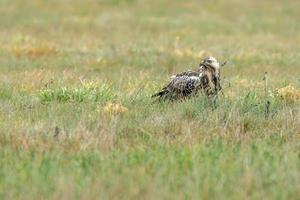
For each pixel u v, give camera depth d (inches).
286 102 894.4
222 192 531.8
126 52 1521.9
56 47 1561.3
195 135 717.9
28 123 758.5
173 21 2199.8
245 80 1094.4
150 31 1967.3
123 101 887.1
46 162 611.8
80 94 917.8
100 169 593.6
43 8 2454.5
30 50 1472.7
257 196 523.5
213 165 602.9
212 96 866.8
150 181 552.4
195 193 524.4
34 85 1019.9
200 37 1860.2
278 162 611.5
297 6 2608.3
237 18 2321.6
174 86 876.0
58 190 533.3
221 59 1425.9
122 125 747.4
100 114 812.0
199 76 871.7
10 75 1138.7
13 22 2091.5
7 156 638.5
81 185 550.0
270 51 1576.0
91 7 2508.6
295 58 1461.6
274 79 1119.6
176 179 564.1
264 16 2375.7
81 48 1569.9
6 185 550.3
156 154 639.8
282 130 740.7
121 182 551.5
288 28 2114.9
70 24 2075.5
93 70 1256.2
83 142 683.4
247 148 666.2
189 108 813.9
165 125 752.3
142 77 1122.7
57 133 706.8
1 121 780.0
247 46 1669.5
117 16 2292.1
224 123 764.0
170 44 1675.7
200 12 2445.9
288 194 529.0
